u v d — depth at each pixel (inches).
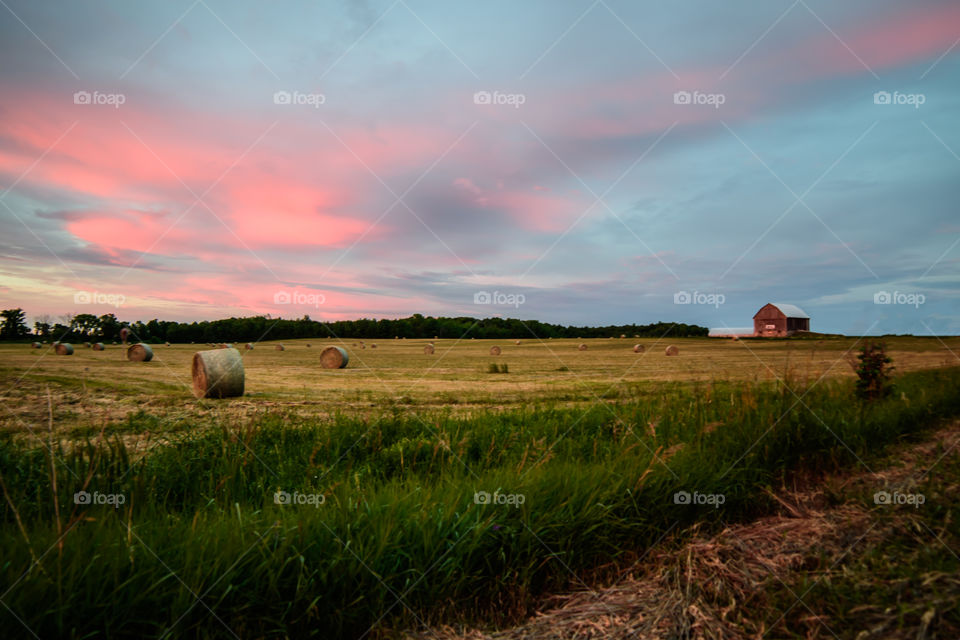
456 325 3304.6
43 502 122.6
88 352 1470.2
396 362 1154.7
